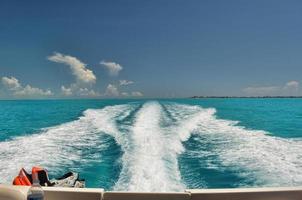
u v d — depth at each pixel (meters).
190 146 10.19
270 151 9.61
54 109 27.92
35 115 23.00
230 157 8.84
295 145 10.66
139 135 11.38
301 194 2.21
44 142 10.81
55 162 8.36
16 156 8.94
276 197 2.19
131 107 21.64
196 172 7.48
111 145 10.16
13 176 7.15
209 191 2.21
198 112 18.33
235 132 12.62
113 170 7.62
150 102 28.42
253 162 8.32
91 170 7.65
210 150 9.66
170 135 11.32
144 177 7.09
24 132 13.98
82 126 13.91
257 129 14.57
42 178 3.66
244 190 2.21
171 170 7.56
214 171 7.56
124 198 2.24
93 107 23.80
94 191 2.24
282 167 7.87
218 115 18.86
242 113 22.30
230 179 7.05
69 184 4.49
